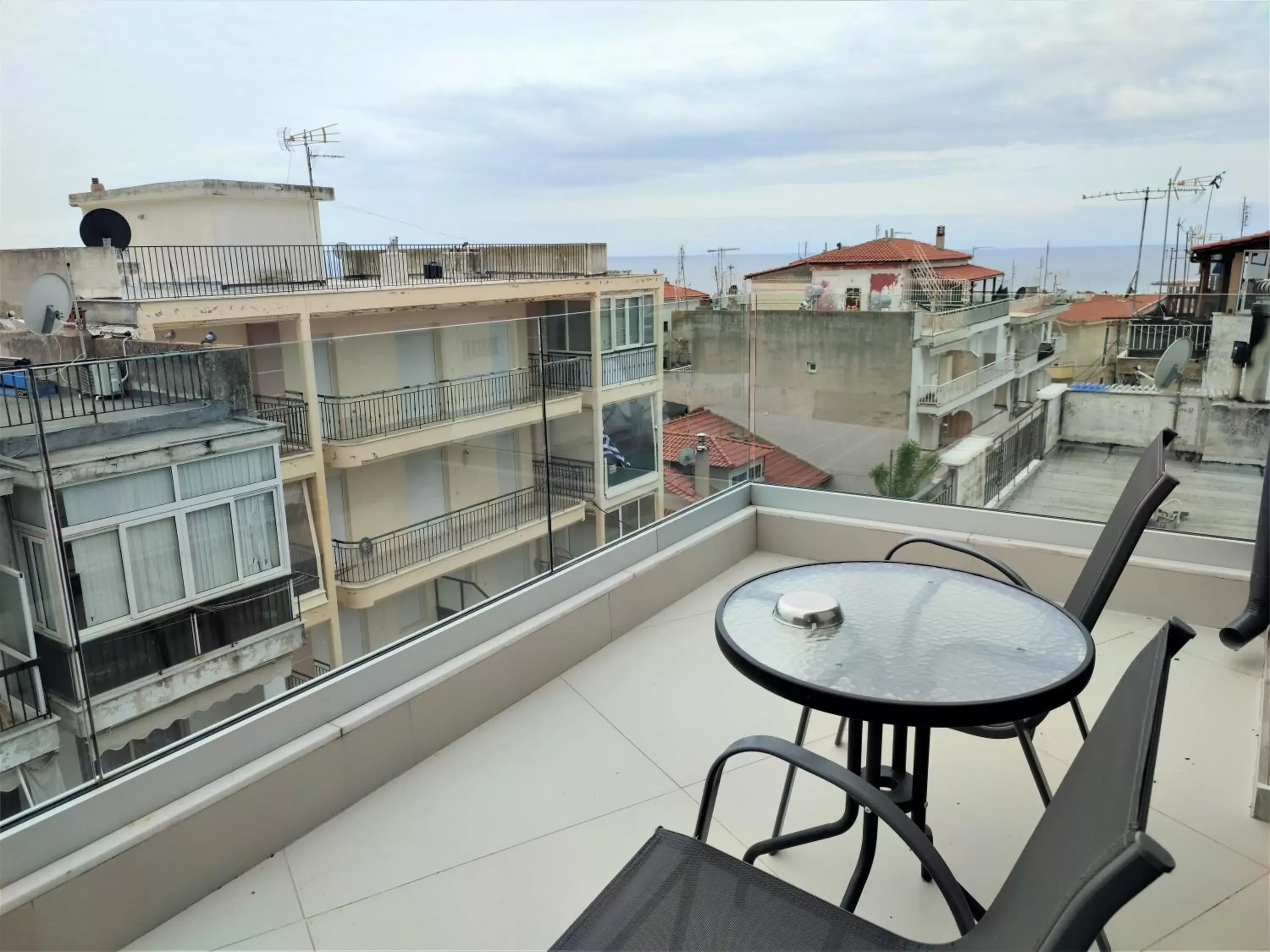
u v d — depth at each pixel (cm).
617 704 257
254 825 187
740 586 190
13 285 789
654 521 342
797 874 184
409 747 223
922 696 133
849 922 114
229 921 172
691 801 210
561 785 217
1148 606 300
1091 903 68
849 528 359
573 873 185
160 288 809
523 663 259
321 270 916
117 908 163
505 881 182
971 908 156
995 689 135
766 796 212
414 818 204
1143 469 193
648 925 115
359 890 180
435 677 229
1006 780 216
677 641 299
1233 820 195
